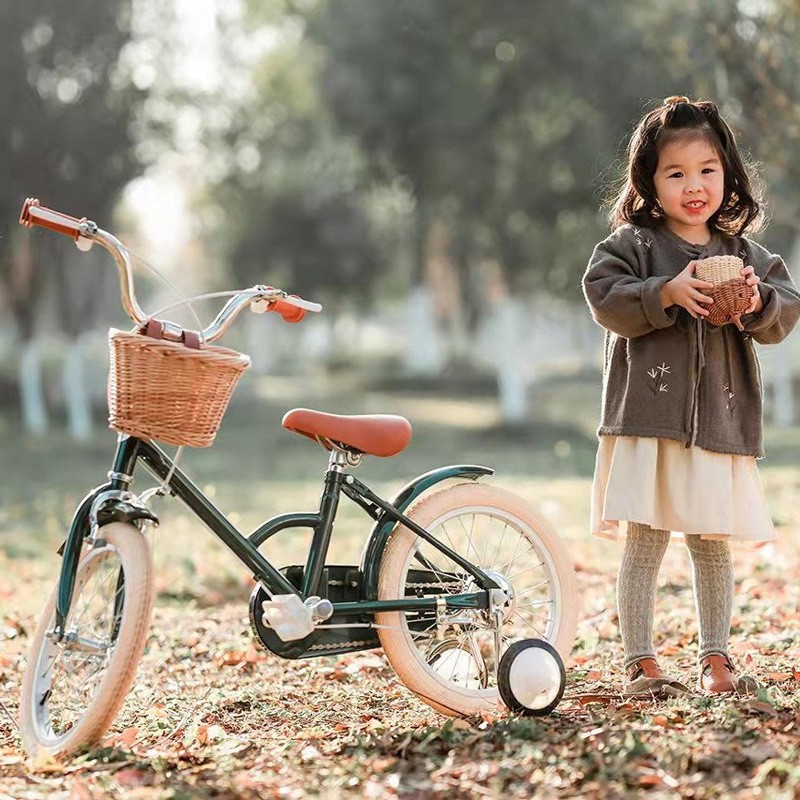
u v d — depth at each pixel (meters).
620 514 5.57
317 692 6.46
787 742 4.69
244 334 61.28
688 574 9.39
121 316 50.09
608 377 5.81
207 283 57.47
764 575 9.27
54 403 37.88
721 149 5.80
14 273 32.56
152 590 5.09
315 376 59.91
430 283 54.34
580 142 27.09
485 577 5.74
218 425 5.08
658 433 5.55
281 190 45.50
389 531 5.62
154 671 7.03
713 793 4.26
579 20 26.62
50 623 5.45
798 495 14.46
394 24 28.02
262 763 5.07
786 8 16.03
